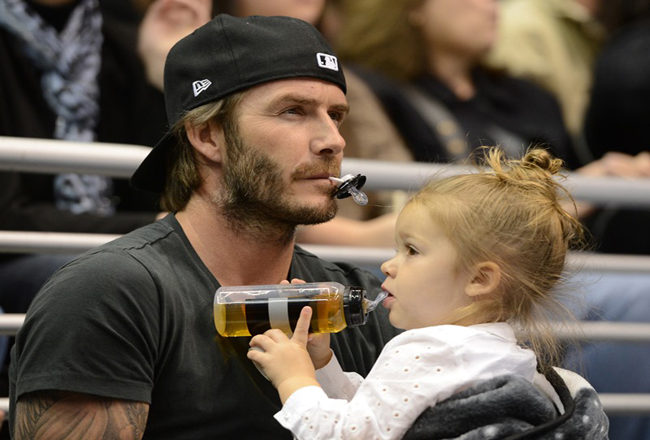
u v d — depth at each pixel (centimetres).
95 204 648
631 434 658
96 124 658
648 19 818
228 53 419
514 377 373
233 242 424
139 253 403
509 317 411
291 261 452
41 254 553
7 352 579
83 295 378
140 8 712
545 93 803
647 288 641
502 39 865
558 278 418
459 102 746
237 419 399
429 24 746
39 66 636
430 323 411
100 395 369
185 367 394
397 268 418
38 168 503
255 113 412
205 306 409
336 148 414
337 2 763
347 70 725
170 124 437
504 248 403
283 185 410
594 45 894
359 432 366
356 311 400
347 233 657
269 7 710
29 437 373
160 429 391
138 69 673
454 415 363
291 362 385
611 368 641
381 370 381
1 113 616
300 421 372
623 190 606
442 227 407
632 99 754
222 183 421
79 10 656
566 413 371
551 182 426
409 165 573
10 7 630
